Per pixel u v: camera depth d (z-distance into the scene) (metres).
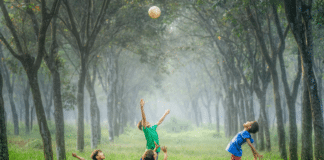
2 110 8.38
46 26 10.77
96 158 6.27
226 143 23.88
